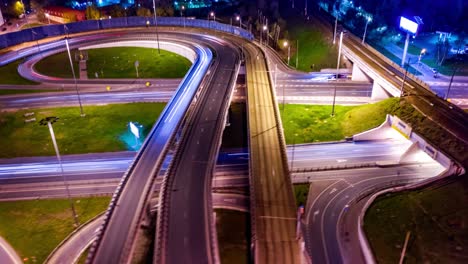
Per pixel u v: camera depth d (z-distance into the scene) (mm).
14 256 58812
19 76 129500
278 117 83562
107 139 92312
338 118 99562
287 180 64062
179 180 63531
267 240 52156
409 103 91500
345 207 68688
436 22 163625
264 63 121625
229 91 98688
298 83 121438
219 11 192125
